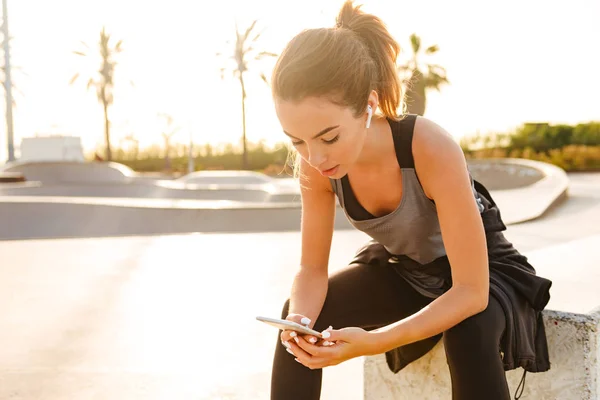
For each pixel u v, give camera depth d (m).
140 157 34.62
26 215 9.45
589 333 1.45
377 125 1.33
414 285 1.46
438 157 1.28
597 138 25.25
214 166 34.03
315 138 1.18
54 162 21.80
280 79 1.15
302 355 1.25
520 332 1.30
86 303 3.71
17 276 4.58
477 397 1.18
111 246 6.15
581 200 10.27
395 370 1.64
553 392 1.50
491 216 1.43
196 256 5.46
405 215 1.35
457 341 1.20
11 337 2.98
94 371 2.45
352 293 1.47
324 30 1.19
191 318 3.33
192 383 2.31
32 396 2.18
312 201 1.49
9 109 23.61
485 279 1.23
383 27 1.29
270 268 4.81
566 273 2.00
